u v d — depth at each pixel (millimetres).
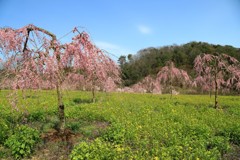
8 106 15117
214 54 21766
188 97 30547
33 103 16984
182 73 27469
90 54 8930
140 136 9523
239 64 21016
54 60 8422
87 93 29250
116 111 14758
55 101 19594
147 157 7195
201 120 12617
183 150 7719
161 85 29922
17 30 8852
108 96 23875
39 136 9188
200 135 9508
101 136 9625
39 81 9211
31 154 8133
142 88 30766
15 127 9602
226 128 10570
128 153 7562
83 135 9961
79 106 16562
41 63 8516
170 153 7445
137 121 11969
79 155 7199
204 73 22312
